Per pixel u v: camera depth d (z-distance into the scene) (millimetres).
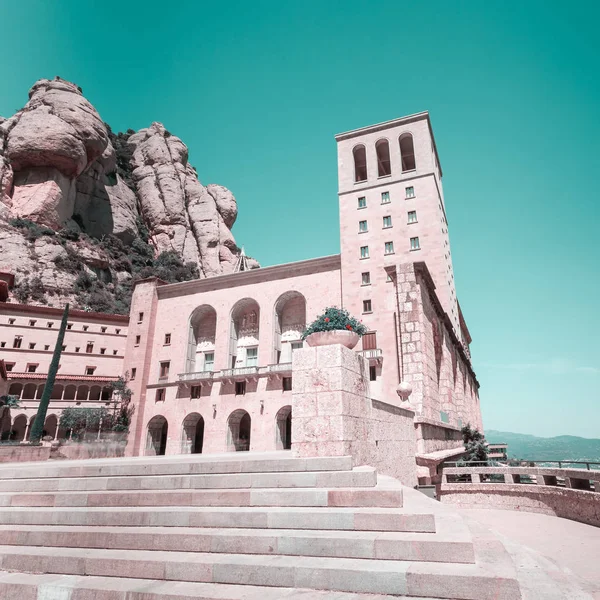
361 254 41906
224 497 7324
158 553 6145
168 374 45094
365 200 45062
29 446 22609
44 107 81375
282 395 38625
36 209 75812
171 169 111062
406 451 17516
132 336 47656
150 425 43938
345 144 48750
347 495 6715
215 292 45906
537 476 21422
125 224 96812
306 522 6273
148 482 8469
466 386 55188
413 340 28203
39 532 7074
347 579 4984
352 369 10484
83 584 5566
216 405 40938
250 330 44844
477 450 37906
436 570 4828
